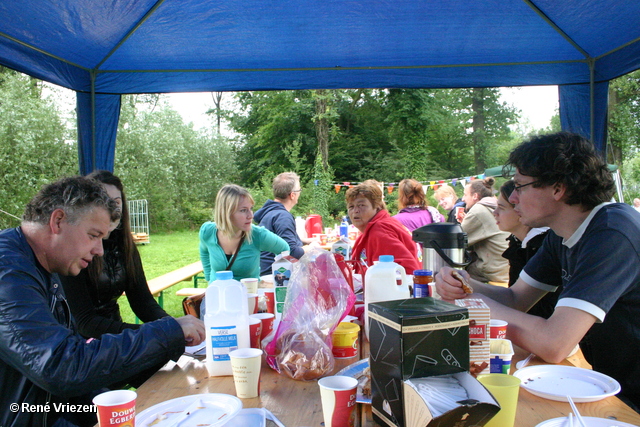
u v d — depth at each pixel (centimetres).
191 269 541
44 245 147
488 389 99
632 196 1814
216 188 2045
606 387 133
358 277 259
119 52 350
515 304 199
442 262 215
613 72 360
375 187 319
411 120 2055
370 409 124
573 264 167
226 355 150
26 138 1353
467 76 402
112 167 394
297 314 151
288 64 390
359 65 396
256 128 2488
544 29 332
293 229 398
